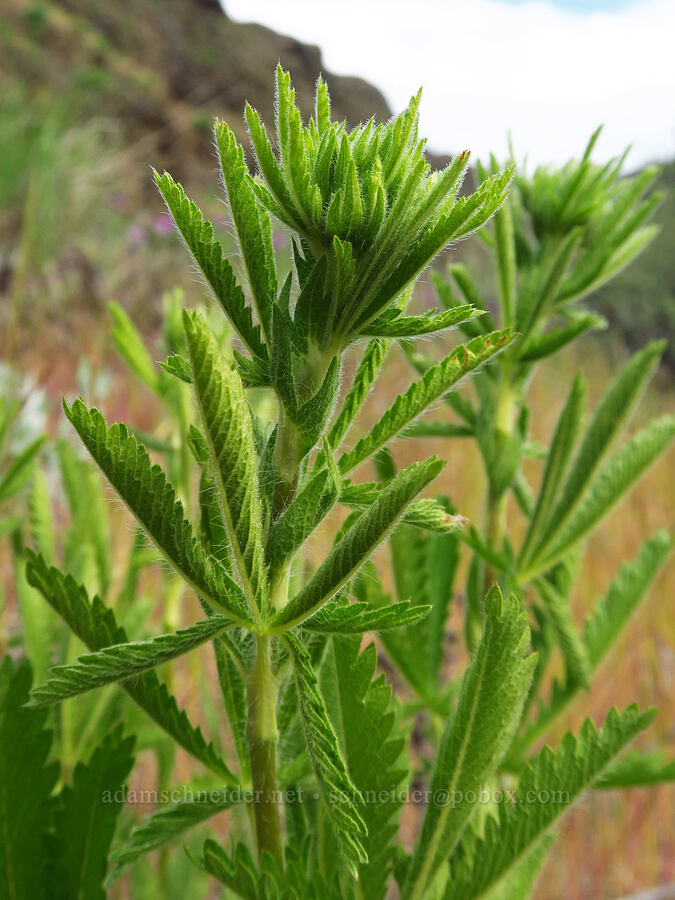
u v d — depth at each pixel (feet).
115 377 2.08
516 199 0.74
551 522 0.72
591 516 0.73
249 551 0.35
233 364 0.36
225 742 0.75
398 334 0.37
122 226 4.12
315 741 0.35
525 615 0.44
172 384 0.74
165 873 0.75
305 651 0.36
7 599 1.17
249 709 0.41
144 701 0.46
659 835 1.62
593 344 4.32
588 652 0.79
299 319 0.37
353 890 0.50
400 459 2.18
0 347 1.94
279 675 0.41
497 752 0.46
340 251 0.34
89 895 0.51
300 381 0.37
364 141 0.36
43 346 2.18
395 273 0.36
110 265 3.34
